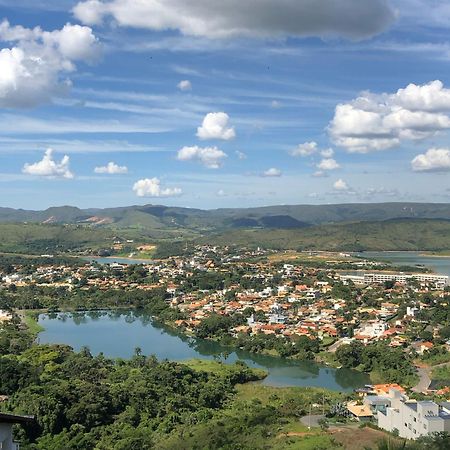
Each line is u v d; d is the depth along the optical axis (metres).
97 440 122.19
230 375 186.00
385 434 116.88
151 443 118.88
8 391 147.00
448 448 89.56
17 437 115.81
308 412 143.25
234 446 108.62
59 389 138.25
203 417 139.12
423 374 195.62
